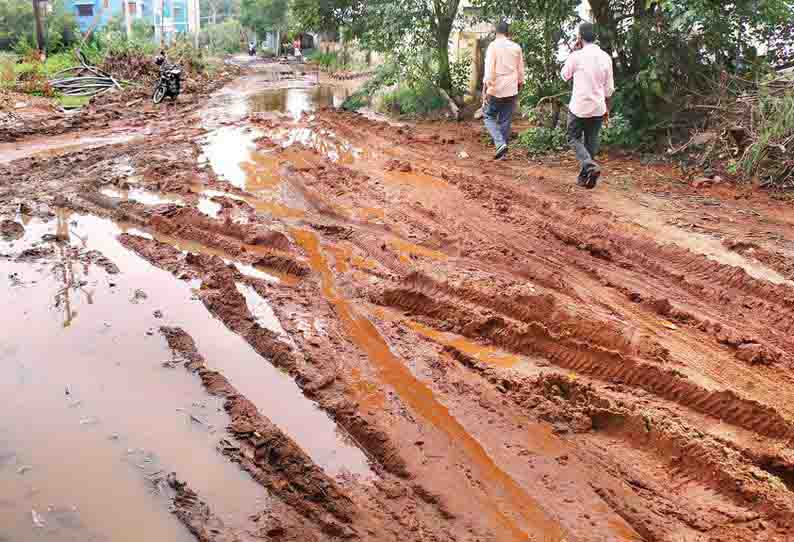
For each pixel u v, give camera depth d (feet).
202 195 27.22
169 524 10.62
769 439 12.84
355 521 10.68
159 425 13.07
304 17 57.06
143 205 25.39
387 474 11.89
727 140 31.83
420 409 13.62
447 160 34.96
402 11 50.14
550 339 15.87
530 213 25.80
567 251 22.06
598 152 35.76
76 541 10.23
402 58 52.19
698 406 13.80
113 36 88.12
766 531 10.65
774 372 15.05
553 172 32.24
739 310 18.12
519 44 41.50
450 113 50.44
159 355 15.52
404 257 21.03
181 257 20.99
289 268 20.21
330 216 25.18
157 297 18.35
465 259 21.15
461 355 15.56
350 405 13.56
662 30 34.76
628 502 11.21
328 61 106.42
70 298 18.11
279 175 30.63
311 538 10.33
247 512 10.89
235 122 46.29
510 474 11.82
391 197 27.50
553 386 14.23
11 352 15.44
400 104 54.03
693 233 23.44
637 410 13.28
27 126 42.52
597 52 28.99
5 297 18.01
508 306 17.39
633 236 22.91
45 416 13.28
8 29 93.66
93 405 13.66
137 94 61.36
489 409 13.69
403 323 17.29
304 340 16.12
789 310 18.01
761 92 30.89
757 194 28.19
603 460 12.30
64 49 89.45
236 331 16.71
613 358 15.06
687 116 35.22
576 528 10.62
